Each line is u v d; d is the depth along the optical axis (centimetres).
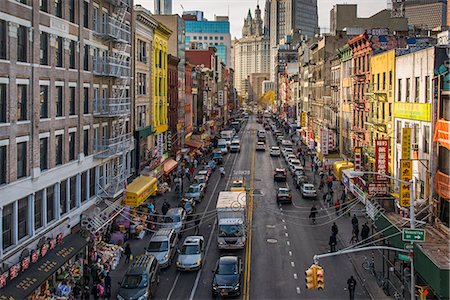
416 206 3161
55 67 3027
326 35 8750
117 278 3128
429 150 3225
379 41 5366
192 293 2906
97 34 3734
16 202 2561
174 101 7375
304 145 10675
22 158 2669
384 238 3152
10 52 2481
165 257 3328
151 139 5756
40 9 2842
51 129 2975
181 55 8119
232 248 3681
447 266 2212
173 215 4175
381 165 3866
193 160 7800
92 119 3688
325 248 3788
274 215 4853
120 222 4041
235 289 2784
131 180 4731
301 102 12519
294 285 3006
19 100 2630
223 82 17250
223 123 16900
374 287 2959
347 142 6469
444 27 7106
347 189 5128
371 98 5088
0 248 2375
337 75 7300
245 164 8225
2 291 2223
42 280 2455
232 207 3753
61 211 3158
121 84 4406
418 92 3591
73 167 3328
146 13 5225
